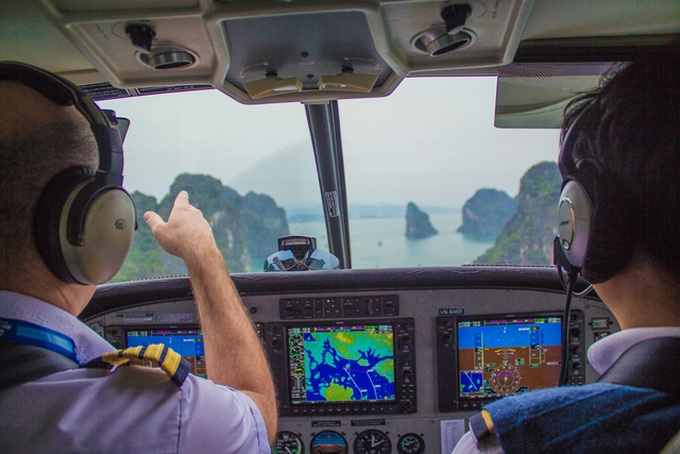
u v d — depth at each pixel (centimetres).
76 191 80
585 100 76
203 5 104
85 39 119
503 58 133
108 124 91
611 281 69
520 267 233
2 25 159
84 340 88
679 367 61
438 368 235
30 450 74
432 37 123
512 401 70
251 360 122
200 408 87
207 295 131
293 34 120
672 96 61
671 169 60
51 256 79
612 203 64
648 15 175
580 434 61
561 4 167
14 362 77
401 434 240
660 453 56
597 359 76
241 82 148
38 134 77
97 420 78
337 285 231
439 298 232
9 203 76
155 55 127
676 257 61
